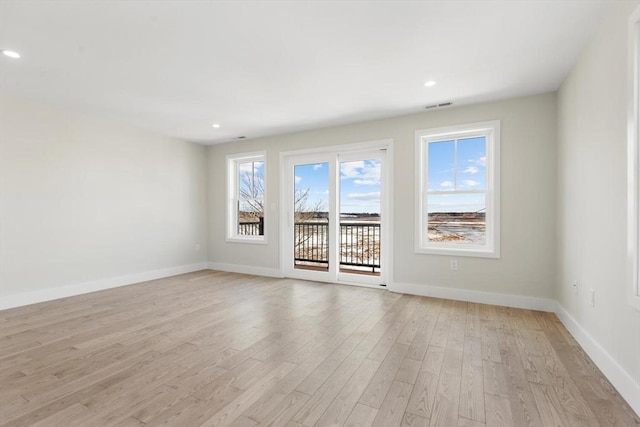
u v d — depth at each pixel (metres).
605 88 2.00
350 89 3.13
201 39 2.22
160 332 2.69
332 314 3.16
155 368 2.07
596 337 2.12
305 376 1.97
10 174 3.37
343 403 1.69
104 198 4.21
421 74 2.79
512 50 2.37
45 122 3.63
